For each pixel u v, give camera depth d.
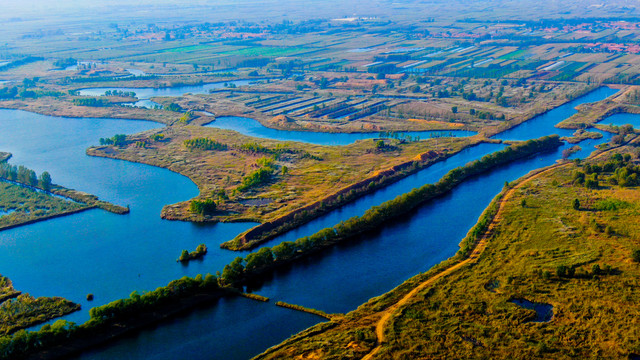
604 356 158.25
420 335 173.62
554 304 185.50
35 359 171.50
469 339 170.75
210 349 177.25
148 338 182.88
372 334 176.75
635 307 179.25
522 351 162.75
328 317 190.62
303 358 166.12
